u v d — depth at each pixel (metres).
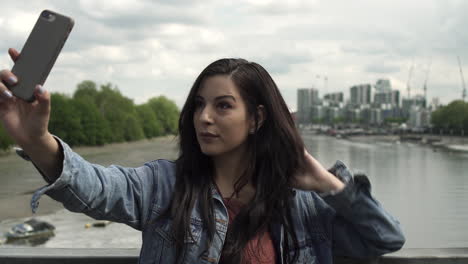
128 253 2.19
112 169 1.83
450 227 26.25
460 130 140.88
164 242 1.84
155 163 1.98
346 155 81.62
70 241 20.88
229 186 1.99
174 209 1.84
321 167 1.95
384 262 2.16
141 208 1.86
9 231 22.11
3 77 1.49
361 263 2.13
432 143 123.38
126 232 22.64
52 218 26.00
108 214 1.77
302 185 1.96
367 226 1.94
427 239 23.73
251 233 1.86
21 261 2.17
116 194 1.76
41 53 1.54
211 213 1.84
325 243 2.02
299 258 1.97
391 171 55.94
